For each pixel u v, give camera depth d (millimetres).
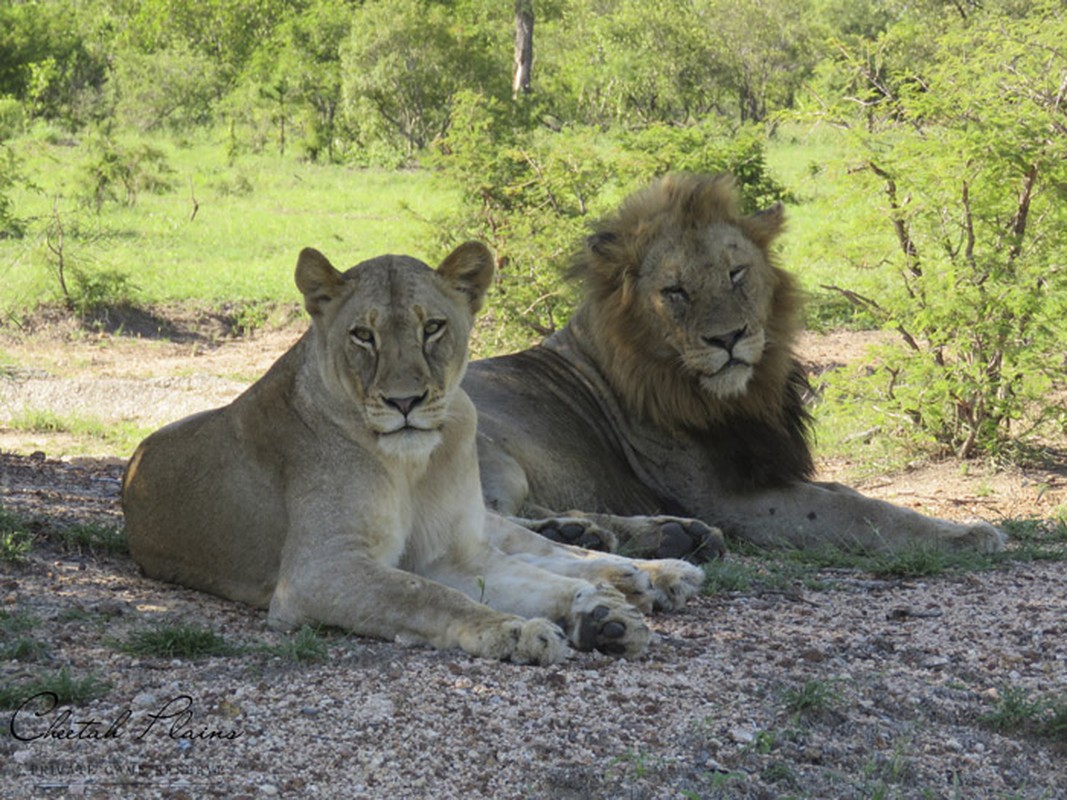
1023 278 16609
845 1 81625
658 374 11133
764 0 79375
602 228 11445
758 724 6492
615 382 11508
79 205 48250
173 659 6938
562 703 6516
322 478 7801
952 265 17000
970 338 16891
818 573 10250
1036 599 9297
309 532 7703
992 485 16344
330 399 7820
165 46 84938
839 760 6266
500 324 25953
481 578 7910
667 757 6020
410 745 5934
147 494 8828
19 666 6680
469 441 8250
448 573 8141
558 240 25719
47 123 71750
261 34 84625
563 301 25125
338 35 77000
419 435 7543
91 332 33281
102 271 34938
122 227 45594
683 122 78312
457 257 7762
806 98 21188
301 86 70750
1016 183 16953
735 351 10625
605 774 5785
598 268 11227
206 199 53469
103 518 10477
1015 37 18172
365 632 7406
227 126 71062
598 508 11219
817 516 11250
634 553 10047
